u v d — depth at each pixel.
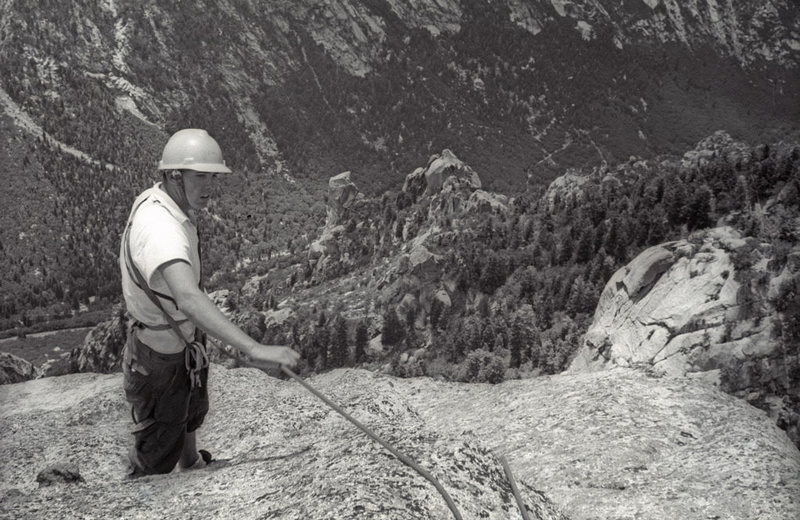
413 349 195.00
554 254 196.12
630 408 6.62
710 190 158.12
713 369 93.38
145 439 4.49
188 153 3.89
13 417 9.45
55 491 3.83
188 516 3.21
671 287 105.06
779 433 6.16
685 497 5.00
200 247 4.10
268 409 7.06
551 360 156.75
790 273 96.31
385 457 3.30
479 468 3.36
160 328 4.00
